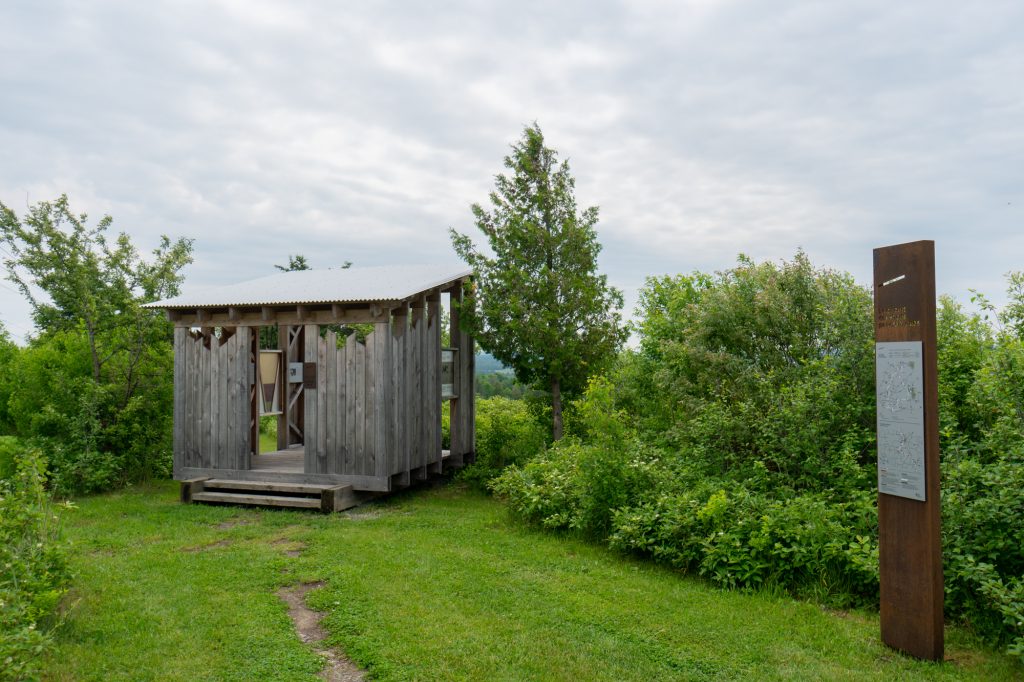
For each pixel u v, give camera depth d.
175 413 12.02
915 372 5.21
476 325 13.69
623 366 15.60
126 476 13.18
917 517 5.19
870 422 8.98
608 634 5.56
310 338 11.27
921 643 5.11
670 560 7.25
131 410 13.23
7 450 11.81
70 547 6.50
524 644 5.32
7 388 14.55
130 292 14.09
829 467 8.38
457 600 6.33
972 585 5.75
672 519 7.50
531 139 13.87
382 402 10.78
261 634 5.55
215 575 7.13
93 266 13.73
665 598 6.38
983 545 5.79
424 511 10.70
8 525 5.73
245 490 11.71
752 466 9.16
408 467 11.47
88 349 13.89
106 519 10.12
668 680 4.76
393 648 5.24
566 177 14.09
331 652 5.30
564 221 13.44
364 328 20.75
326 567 7.38
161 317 13.97
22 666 4.22
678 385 12.15
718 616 5.92
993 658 5.14
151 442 13.78
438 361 12.77
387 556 7.82
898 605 5.31
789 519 6.85
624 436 9.02
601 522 8.41
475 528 9.33
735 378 11.05
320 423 11.17
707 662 5.04
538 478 9.91
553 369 13.10
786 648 5.28
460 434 13.94
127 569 7.35
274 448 18.20
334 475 11.05
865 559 6.11
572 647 5.29
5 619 4.50
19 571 5.37
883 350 5.55
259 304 11.16
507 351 13.48
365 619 5.86
